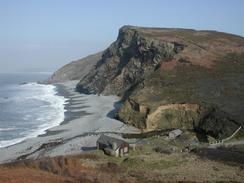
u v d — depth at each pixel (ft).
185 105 264.31
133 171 146.61
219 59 358.02
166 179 134.62
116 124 270.26
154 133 245.24
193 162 163.53
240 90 285.23
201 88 290.97
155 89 294.46
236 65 344.90
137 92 293.43
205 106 258.78
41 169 128.98
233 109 250.57
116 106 342.64
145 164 158.51
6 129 261.85
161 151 187.21
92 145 209.77
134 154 177.47
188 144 209.97
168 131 247.50
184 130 248.73
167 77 315.99
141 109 268.41
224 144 204.54
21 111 337.11
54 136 239.09
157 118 261.65
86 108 342.64
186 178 137.49
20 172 111.75
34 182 102.58
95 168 143.84
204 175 143.02
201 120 252.21
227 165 159.43
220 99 269.85
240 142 208.23
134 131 252.62
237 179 138.31
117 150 173.58
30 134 246.88
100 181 116.67
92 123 275.80
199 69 330.75
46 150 204.44
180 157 172.86
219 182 132.77
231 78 311.68
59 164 138.10
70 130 255.91
